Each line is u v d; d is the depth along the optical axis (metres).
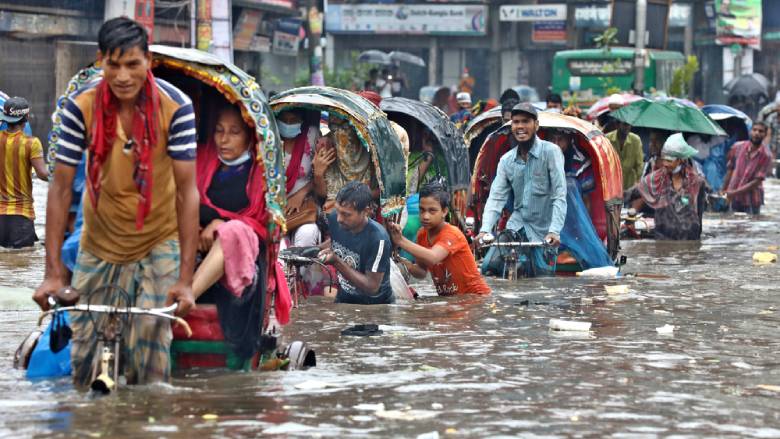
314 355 15.20
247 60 85.00
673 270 27.91
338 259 20.77
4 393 13.23
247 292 14.41
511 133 28.34
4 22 61.03
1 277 24.75
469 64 112.25
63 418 12.07
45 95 64.06
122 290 13.36
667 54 90.12
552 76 100.25
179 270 13.62
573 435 11.71
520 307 21.09
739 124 57.00
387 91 80.25
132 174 13.12
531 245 25.73
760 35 110.44
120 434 11.48
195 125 14.09
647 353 16.36
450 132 26.95
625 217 37.22
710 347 16.95
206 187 14.77
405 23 109.44
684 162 36.25
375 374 14.62
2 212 30.69
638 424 12.20
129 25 12.77
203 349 14.48
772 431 12.00
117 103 13.01
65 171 13.23
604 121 51.16
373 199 23.05
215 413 12.40
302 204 23.00
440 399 13.25
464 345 16.89
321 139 23.11
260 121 14.50
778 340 17.62
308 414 12.42
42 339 14.57
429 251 22.33
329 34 111.62
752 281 25.58
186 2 70.75
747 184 47.09
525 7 106.56
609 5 102.56
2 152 30.58
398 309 20.61
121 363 13.65
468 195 27.50
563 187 26.09
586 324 18.42
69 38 64.94
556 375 14.71
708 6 110.25
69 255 14.28
